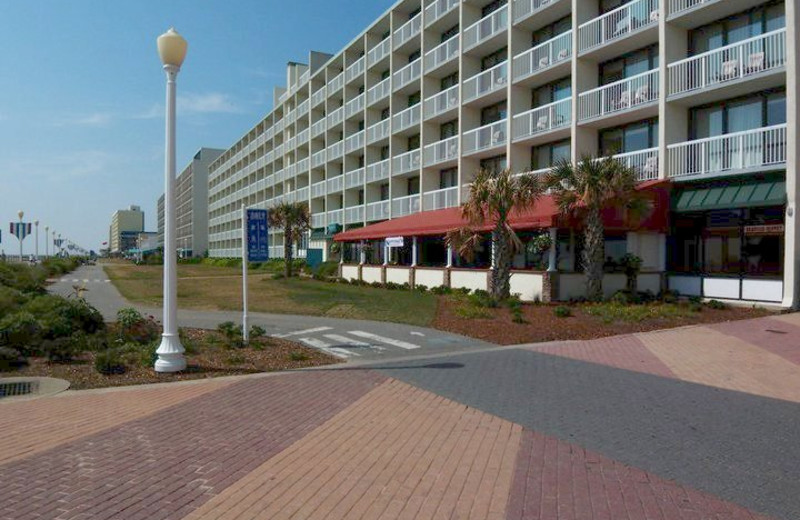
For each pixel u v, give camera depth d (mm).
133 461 4984
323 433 5832
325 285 30688
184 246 125062
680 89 19312
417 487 4445
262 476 4656
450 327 14484
